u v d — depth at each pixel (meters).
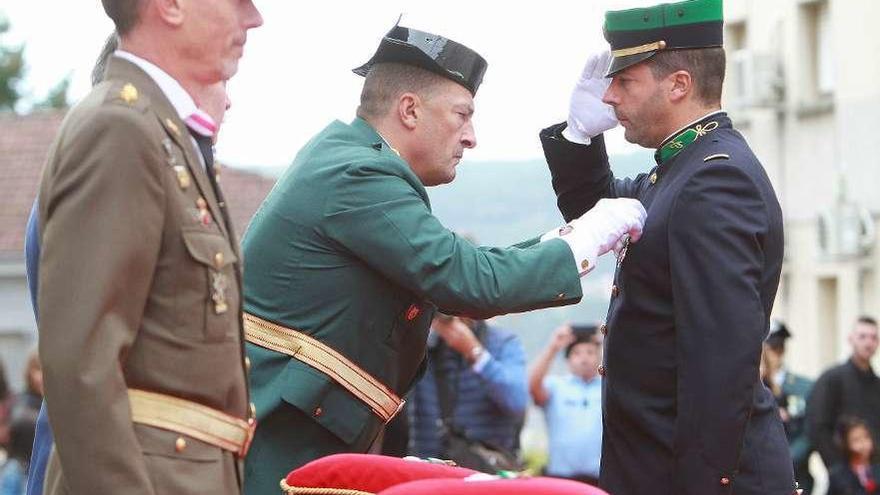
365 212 6.66
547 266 6.67
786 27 28.56
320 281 6.75
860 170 26.14
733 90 29.56
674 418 6.73
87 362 4.84
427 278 6.59
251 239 6.91
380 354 6.86
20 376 43.22
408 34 7.04
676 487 6.58
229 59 5.39
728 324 6.44
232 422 5.23
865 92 25.91
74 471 4.85
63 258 4.89
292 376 6.73
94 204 4.90
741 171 6.64
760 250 6.60
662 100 6.92
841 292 26.97
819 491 25.03
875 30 25.59
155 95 5.16
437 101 7.01
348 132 7.03
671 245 6.64
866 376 18.05
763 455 6.88
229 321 5.21
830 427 17.97
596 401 14.39
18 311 43.25
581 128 7.45
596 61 7.42
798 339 28.70
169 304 5.07
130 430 4.89
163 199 5.01
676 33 6.89
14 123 46.72
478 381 12.18
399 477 5.54
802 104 28.05
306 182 6.81
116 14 5.28
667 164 6.93
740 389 6.42
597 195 7.53
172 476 5.02
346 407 6.80
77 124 4.98
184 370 5.08
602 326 7.14
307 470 5.63
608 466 7.00
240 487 5.33
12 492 13.05
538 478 5.09
